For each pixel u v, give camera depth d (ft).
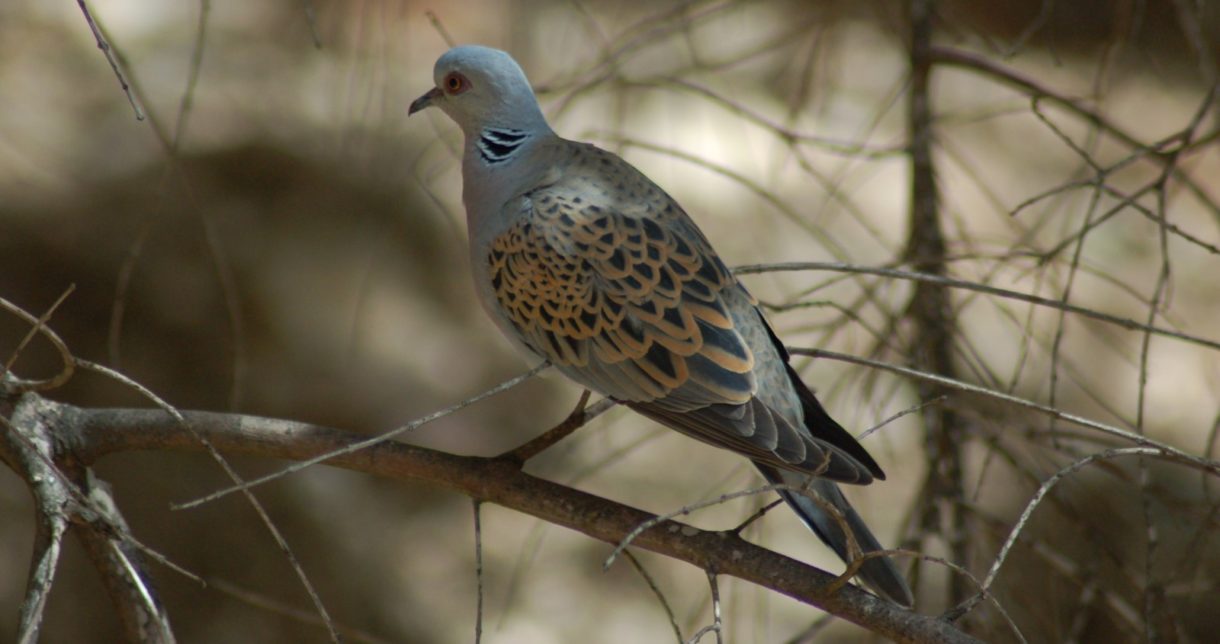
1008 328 37.40
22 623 15.98
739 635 38.68
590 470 24.68
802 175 45.73
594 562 41.55
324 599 39.55
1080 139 52.08
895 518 38.09
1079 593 27.22
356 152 37.24
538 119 23.67
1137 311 45.57
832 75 39.81
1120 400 43.42
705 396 20.47
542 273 21.76
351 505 41.52
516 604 40.27
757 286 43.91
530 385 44.04
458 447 41.96
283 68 47.78
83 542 18.92
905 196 47.85
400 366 43.04
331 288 43.37
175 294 42.09
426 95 24.07
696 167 46.16
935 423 25.43
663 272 21.21
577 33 46.75
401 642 39.27
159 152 44.80
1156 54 54.60
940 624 16.22
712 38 49.49
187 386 40.98
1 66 45.60
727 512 40.73
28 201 42.32
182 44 48.11
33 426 18.86
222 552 39.65
